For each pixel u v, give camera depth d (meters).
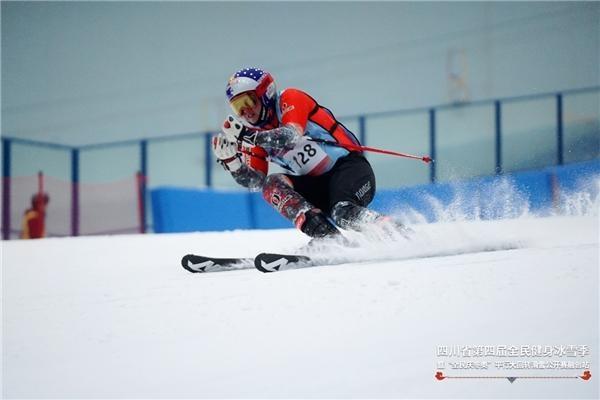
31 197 50.84
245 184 16.16
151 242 26.44
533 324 8.84
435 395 6.89
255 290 11.65
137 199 51.50
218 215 42.88
